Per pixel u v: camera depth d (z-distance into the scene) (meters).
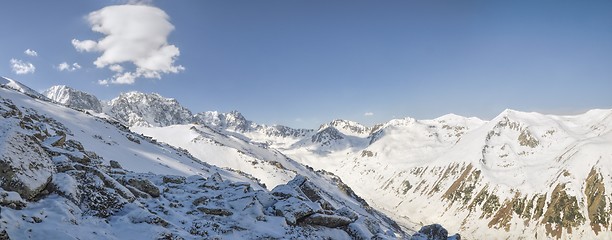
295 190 28.23
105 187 18.00
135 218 16.44
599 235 199.62
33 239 12.30
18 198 13.77
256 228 20.69
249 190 27.83
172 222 18.25
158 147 102.62
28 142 16.48
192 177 28.84
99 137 76.69
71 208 15.12
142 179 21.23
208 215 21.17
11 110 23.14
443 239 24.83
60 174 16.77
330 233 24.78
